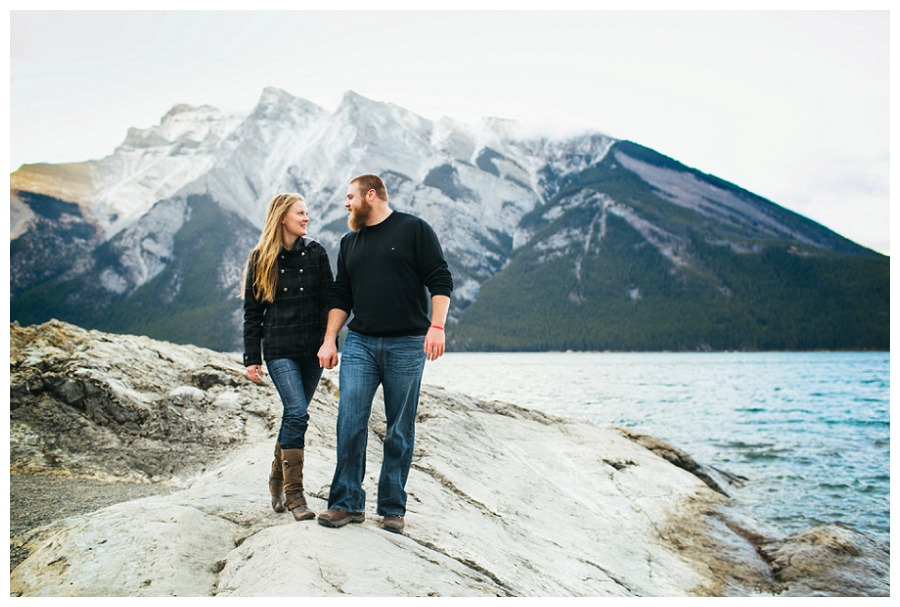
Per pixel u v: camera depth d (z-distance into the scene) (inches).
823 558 277.6
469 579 151.7
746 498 451.5
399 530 167.6
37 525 188.9
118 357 343.3
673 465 427.8
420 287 167.3
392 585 130.4
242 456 264.2
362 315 165.2
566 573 207.0
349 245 171.3
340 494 160.6
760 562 284.2
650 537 293.0
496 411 431.5
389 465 169.3
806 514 408.2
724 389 1994.3
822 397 1683.1
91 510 207.5
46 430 283.3
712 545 297.4
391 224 167.0
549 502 286.8
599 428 460.4
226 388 345.1
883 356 5935.0
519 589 163.6
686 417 1154.0
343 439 161.2
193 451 285.6
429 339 160.1
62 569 140.6
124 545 148.2
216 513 172.9
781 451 727.7
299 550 135.4
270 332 169.3
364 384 163.0
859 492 473.7
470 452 315.6
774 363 4554.6
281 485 175.2
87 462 270.1
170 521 160.1
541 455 360.8
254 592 121.2
